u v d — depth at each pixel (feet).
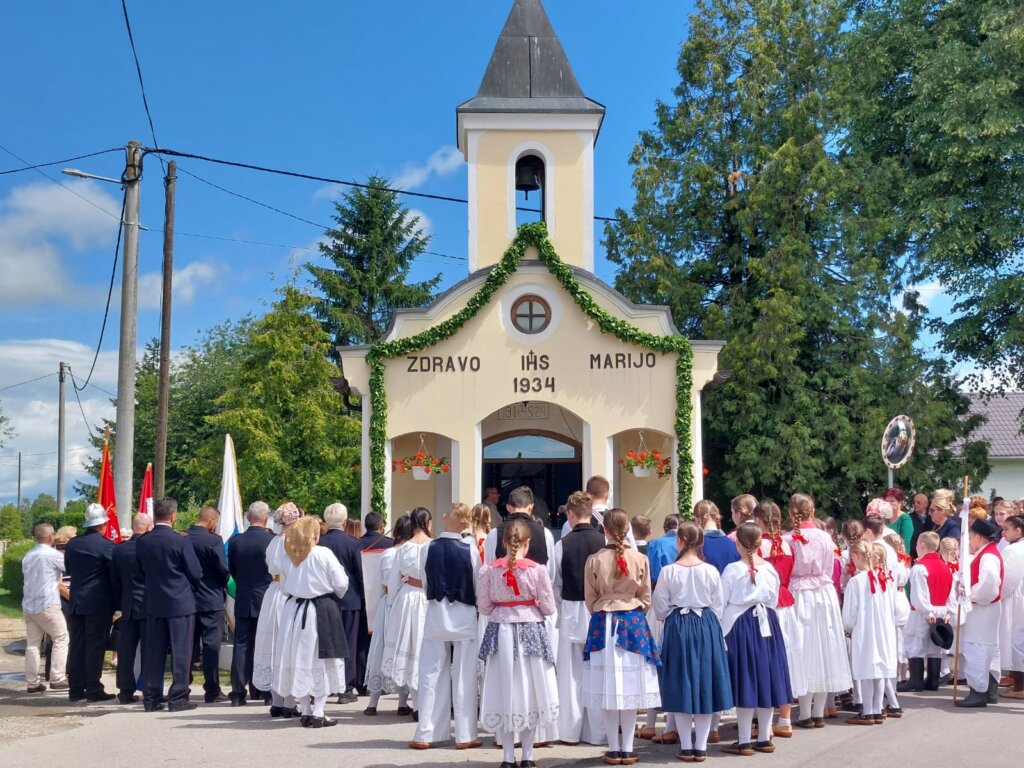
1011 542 37.86
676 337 61.11
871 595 33.81
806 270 84.69
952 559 40.04
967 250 83.56
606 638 27.40
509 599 27.37
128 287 60.34
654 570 31.55
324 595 33.40
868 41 92.22
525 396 61.46
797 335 81.15
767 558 31.86
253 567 38.34
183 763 27.53
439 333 61.31
